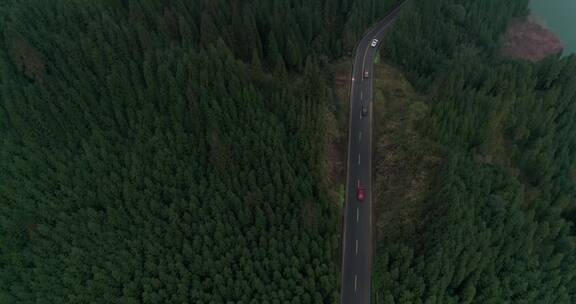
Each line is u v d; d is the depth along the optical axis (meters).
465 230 60.25
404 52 96.44
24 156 67.38
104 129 71.31
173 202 63.84
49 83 71.06
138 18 83.12
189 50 79.25
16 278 61.78
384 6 109.44
